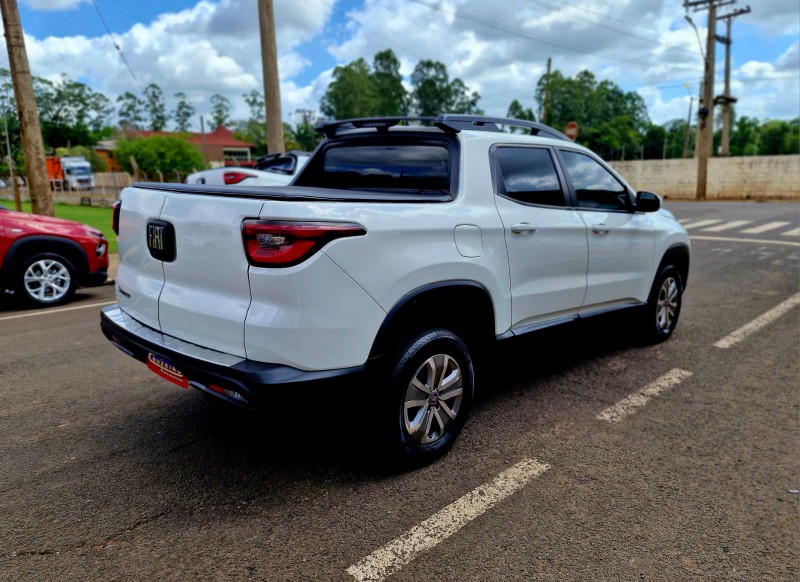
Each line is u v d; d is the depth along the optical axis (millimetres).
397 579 2227
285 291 2447
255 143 95000
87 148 73438
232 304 2607
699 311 6594
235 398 2551
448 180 3303
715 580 2232
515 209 3496
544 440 3396
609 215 4324
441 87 89750
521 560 2338
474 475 2996
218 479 2941
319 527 2545
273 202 2480
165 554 2361
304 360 2496
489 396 4082
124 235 3318
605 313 4414
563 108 88000
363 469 3051
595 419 3693
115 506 2693
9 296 7887
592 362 4828
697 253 11070
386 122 3670
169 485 2879
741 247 11734
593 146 84500
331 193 2732
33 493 2799
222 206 2609
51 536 2467
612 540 2467
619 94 94812
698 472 3035
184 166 51312
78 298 7688
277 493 2812
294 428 3541
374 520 2598
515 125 3859
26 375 4461
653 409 3859
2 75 10859
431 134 3480
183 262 2820
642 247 4699
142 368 4641
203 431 3494
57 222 7371
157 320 3012
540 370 4633
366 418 2902
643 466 3096
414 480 2943
